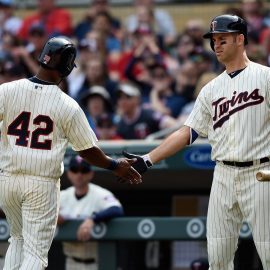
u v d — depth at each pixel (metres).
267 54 43.59
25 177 23.81
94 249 32.31
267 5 54.62
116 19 53.34
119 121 40.44
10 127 23.98
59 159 23.91
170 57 50.41
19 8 58.03
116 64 49.38
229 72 24.42
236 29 24.16
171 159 32.28
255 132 23.75
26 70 46.81
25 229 23.89
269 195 23.58
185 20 55.94
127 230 31.84
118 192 36.03
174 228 31.59
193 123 25.06
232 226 24.31
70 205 32.69
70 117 23.84
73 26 56.12
